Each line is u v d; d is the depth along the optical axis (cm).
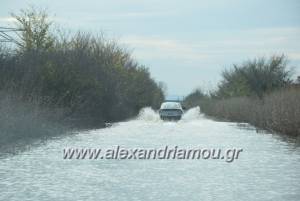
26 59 5031
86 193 1686
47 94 4891
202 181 1927
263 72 8244
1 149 2886
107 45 7538
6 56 4944
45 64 4988
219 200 1575
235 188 1784
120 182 1897
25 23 6209
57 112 4481
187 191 1728
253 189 1764
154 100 12438
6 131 3288
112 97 6203
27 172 2120
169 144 3247
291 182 1903
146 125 5519
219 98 10056
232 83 9425
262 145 3319
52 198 1600
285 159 2595
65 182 1891
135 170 2194
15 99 3997
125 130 4612
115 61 7506
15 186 1805
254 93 8000
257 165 2367
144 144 3234
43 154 2722
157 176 2038
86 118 5247
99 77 5875
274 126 4578
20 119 3550
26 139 3388
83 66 5459
